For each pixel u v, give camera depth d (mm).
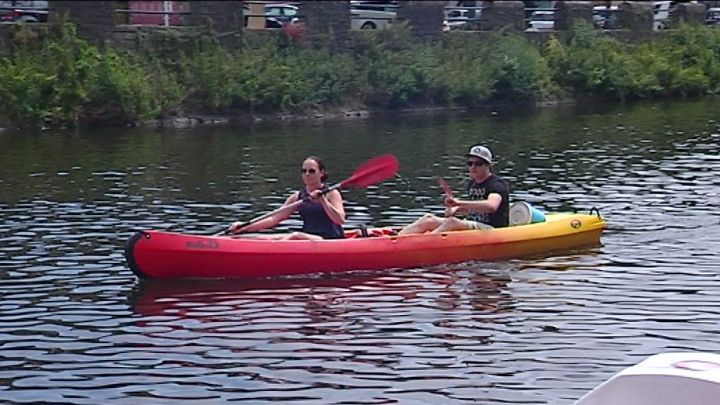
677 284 10414
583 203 14547
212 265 10492
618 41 33250
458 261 11312
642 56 32062
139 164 17922
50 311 9531
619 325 9133
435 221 11602
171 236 10430
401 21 29438
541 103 29922
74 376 7965
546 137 21859
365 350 8523
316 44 28219
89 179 16297
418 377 7926
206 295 10039
